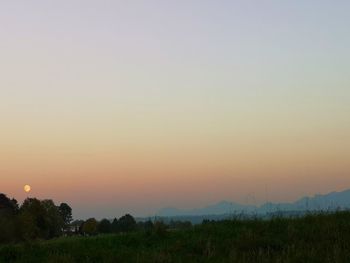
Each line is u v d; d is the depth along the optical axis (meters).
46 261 12.48
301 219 15.54
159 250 12.98
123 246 14.15
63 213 52.56
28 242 15.02
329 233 12.91
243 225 15.61
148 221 18.58
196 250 12.73
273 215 16.45
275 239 12.81
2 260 13.34
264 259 10.78
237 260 11.02
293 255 10.99
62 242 15.60
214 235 14.38
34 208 43.47
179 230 16.25
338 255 10.36
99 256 12.75
